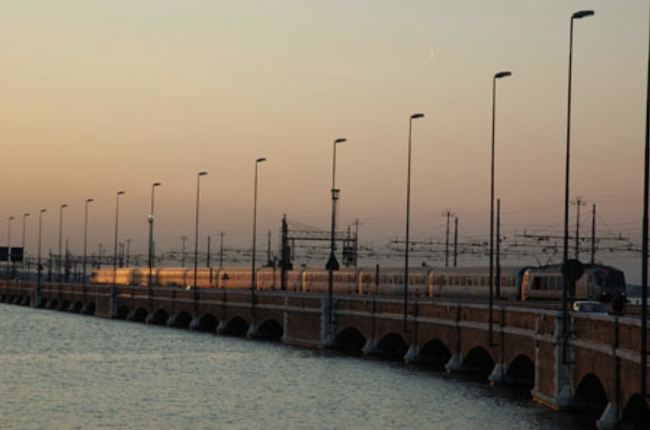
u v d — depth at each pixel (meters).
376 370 106.94
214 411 83.38
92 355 131.75
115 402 88.50
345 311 127.44
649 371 56.75
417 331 109.44
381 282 164.88
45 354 133.50
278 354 127.44
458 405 82.25
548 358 77.44
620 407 62.41
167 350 137.25
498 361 90.69
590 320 69.25
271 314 148.88
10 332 174.00
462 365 100.12
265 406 85.81
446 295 149.88
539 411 76.44
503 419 73.88
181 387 98.38
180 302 184.12
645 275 56.81
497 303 102.25
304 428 75.31
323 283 180.25
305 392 93.50
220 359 124.00
